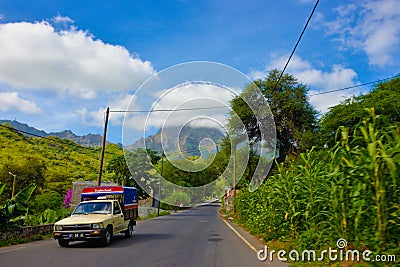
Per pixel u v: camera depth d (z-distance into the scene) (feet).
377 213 21.83
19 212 48.52
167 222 84.07
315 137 84.58
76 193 138.72
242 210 73.36
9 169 176.86
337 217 25.91
